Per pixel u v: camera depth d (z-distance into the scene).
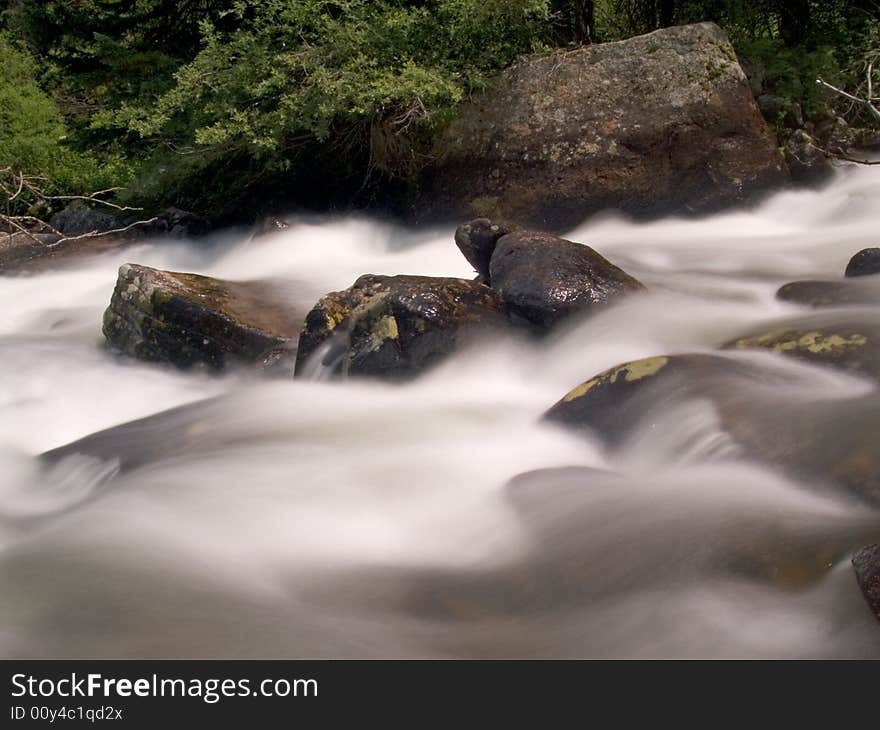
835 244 9.84
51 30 15.66
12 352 8.84
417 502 4.97
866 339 5.59
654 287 8.14
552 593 4.04
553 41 13.73
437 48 13.01
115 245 13.79
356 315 6.80
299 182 14.20
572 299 6.83
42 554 4.59
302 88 12.73
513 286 6.94
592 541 4.30
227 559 4.52
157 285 8.23
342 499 5.03
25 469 6.20
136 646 3.79
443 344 6.60
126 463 5.86
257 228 12.96
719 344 6.21
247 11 15.18
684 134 11.60
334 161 13.88
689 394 5.24
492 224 7.66
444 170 12.55
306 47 12.88
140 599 4.16
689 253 9.81
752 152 11.62
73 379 8.20
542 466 5.26
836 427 4.62
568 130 11.91
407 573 4.33
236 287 8.76
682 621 3.72
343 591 4.19
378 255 12.16
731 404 5.06
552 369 6.57
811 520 4.13
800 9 15.14
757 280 8.50
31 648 3.82
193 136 13.66
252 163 14.27
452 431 5.82
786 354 5.73
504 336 6.75
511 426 5.82
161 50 15.89
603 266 7.16
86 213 15.01
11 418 7.51
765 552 3.97
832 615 3.59
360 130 13.27
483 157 12.27
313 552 4.55
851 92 14.41
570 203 11.80
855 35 14.87
